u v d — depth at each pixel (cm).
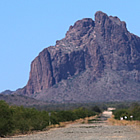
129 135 4531
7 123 4894
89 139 4019
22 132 5553
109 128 6475
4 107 5047
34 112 6619
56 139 4150
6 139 4253
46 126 6869
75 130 6019
